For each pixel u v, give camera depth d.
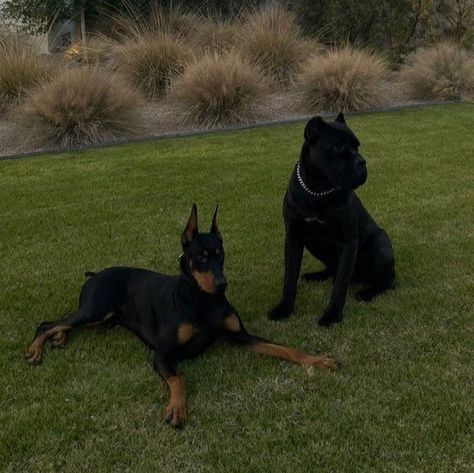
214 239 3.74
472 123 10.84
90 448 3.13
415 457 3.01
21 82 11.28
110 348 4.05
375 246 4.65
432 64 13.34
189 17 15.35
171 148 9.60
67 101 9.84
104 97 10.23
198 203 7.07
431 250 5.61
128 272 4.28
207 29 14.48
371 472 2.93
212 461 3.03
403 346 4.02
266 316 4.49
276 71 13.48
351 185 3.97
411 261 5.39
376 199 7.08
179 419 3.26
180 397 3.39
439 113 11.72
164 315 3.78
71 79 10.35
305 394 3.53
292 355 3.79
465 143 9.55
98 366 3.86
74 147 9.79
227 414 3.37
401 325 4.30
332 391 3.53
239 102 11.23
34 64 11.69
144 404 3.47
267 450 3.08
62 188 7.71
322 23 16.75
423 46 16.72
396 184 7.62
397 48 16.62
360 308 4.56
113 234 6.17
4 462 3.06
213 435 3.20
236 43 13.95
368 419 3.29
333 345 4.07
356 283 5.02
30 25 15.22
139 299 4.05
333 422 3.28
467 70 13.24
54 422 3.33
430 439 3.13
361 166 3.97
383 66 13.79
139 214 6.75
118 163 8.80
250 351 3.96
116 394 3.57
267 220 6.47
